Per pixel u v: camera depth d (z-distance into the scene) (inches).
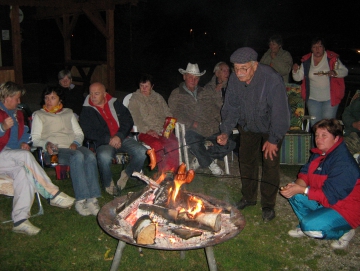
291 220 147.7
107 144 161.2
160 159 168.4
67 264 113.7
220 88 194.5
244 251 124.8
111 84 344.2
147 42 615.5
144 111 179.2
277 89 126.7
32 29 478.9
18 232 128.0
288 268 116.5
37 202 153.3
